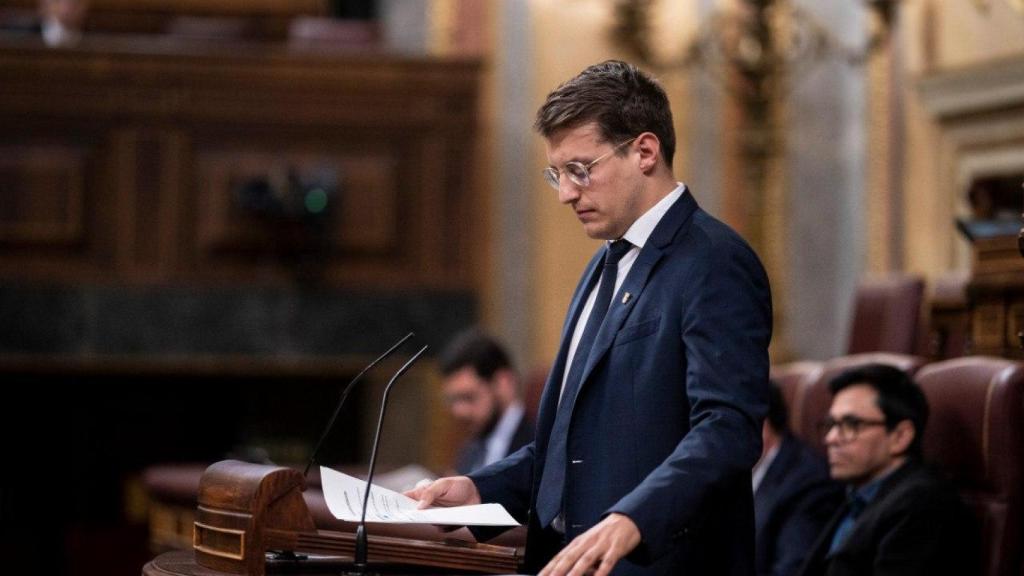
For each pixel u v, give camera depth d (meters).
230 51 23.45
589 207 8.54
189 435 26.55
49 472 26.28
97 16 26.70
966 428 11.82
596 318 8.70
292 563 8.85
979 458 11.62
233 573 8.43
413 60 23.80
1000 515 11.37
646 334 8.30
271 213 23.11
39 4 26.53
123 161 23.38
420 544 8.43
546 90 25.78
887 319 16.52
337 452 26.27
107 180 23.36
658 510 7.34
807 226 25.86
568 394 8.59
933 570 11.42
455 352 17.52
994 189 20.19
